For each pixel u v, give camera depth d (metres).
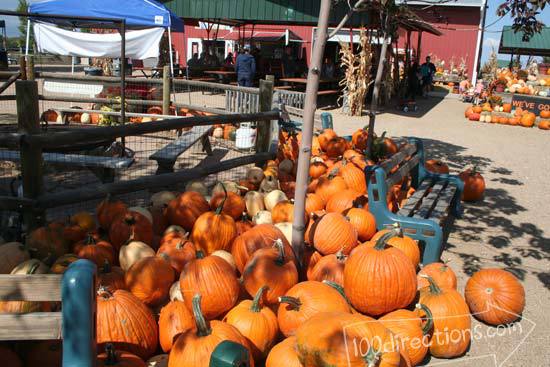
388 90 20.55
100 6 12.15
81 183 6.88
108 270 3.48
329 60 23.25
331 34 3.55
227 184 5.54
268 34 30.17
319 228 4.16
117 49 12.88
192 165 8.70
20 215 4.43
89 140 4.69
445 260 5.13
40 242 3.89
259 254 3.49
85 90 11.73
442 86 31.30
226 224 4.20
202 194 5.54
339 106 19.75
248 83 17.95
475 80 30.86
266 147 7.81
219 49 33.59
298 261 3.89
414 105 20.36
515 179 9.05
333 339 2.53
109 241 4.26
